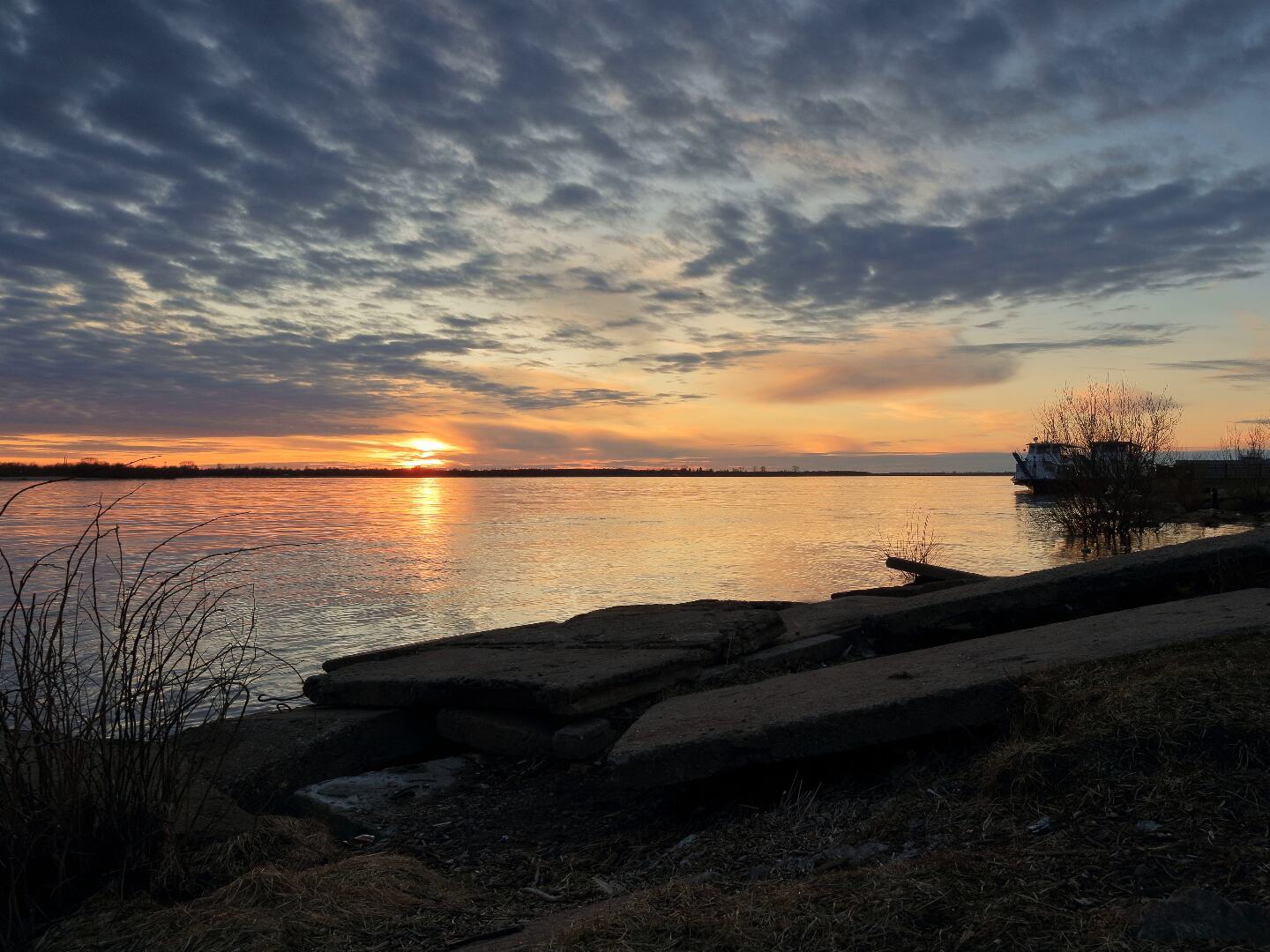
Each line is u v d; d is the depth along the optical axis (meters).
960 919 2.39
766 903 2.66
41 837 3.29
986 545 22.58
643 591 15.80
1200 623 4.68
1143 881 2.48
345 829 4.57
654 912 2.69
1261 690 3.35
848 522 32.66
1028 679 4.07
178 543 26.20
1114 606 6.46
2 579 15.73
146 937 2.89
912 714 4.05
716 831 3.91
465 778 5.23
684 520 35.84
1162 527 25.91
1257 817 2.69
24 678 3.43
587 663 5.96
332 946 2.81
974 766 3.68
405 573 18.69
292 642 11.34
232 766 4.94
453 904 3.26
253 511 47.00
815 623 7.83
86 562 19.42
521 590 16.16
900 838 3.24
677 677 6.06
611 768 4.16
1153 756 3.12
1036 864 2.66
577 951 2.47
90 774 3.46
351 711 5.87
